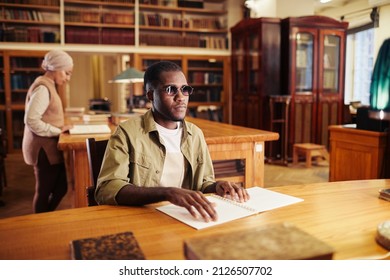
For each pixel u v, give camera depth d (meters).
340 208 1.25
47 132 2.75
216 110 7.90
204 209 1.14
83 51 6.96
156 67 1.49
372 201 1.33
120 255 0.85
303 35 6.21
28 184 4.82
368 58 7.58
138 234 1.02
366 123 3.52
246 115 6.78
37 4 6.73
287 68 6.21
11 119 6.89
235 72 7.14
